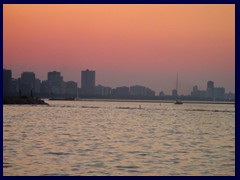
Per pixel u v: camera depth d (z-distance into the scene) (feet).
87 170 328.29
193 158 392.88
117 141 528.22
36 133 625.00
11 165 342.44
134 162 365.40
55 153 409.08
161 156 402.11
